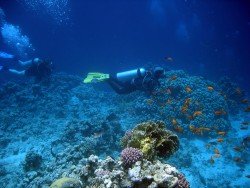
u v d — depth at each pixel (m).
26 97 16.83
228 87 19.14
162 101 14.23
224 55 51.34
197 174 10.03
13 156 11.17
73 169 6.50
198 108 13.56
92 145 8.32
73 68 40.28
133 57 48.62
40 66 17.81
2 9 51.34
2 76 32.69
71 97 18.11
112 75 12.49
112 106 17.03
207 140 12.77
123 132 10.74
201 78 17.23
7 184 8.84
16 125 14.09
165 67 20.62
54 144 10.09
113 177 3.55
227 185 9.77
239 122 15.42
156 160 3.79
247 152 11.80
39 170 7.82
